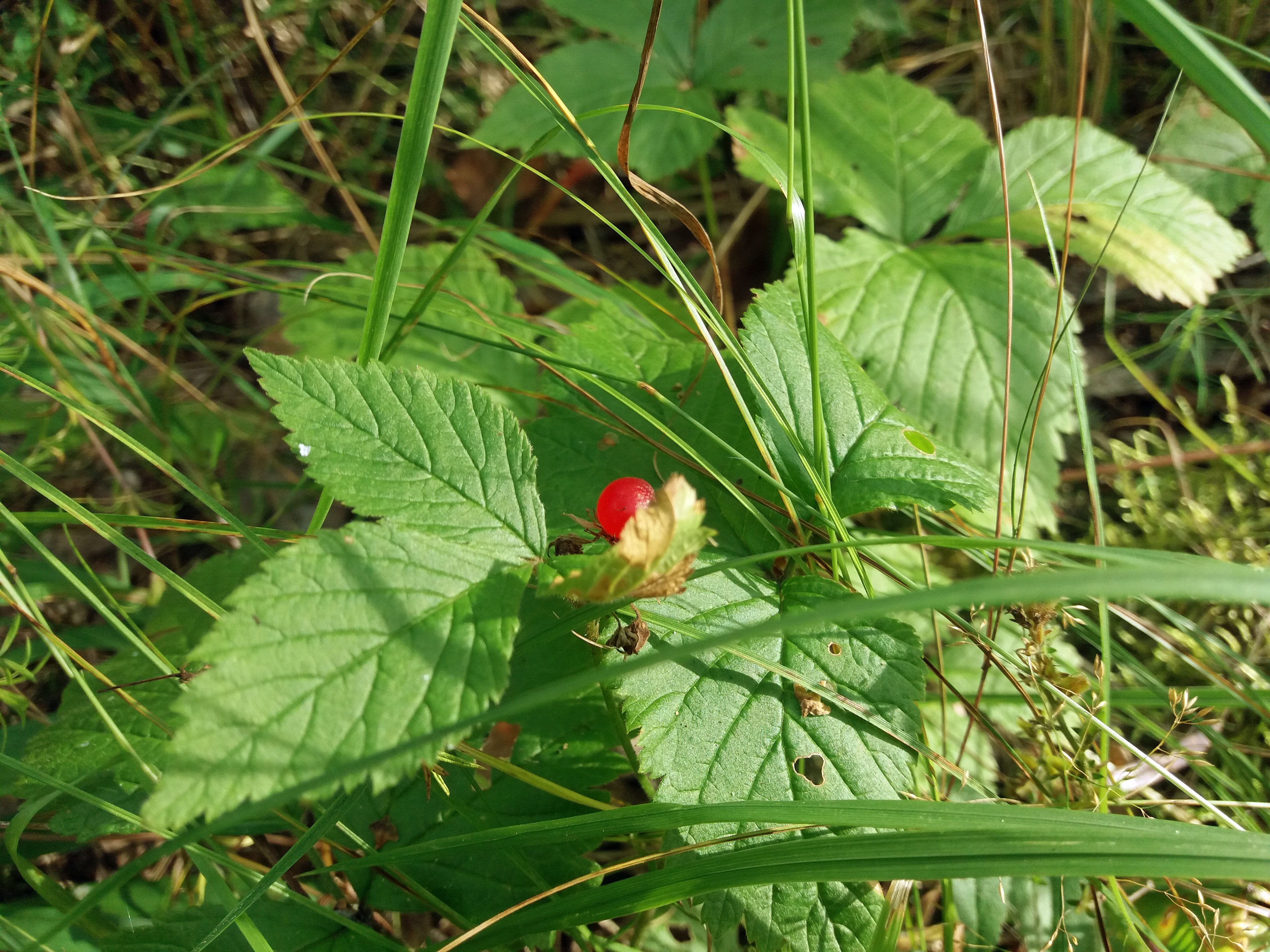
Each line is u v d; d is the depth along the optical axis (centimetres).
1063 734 21
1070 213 22
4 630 24
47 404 26
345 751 13
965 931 21
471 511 15
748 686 16
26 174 29
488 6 38
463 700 13
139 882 21
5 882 20
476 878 19
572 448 21
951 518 24
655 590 14
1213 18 33
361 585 14
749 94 36
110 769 19
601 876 17
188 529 19
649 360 23
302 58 34
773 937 16
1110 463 30
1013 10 37
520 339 23
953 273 27
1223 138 31
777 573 19
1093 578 12
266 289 25
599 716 20
